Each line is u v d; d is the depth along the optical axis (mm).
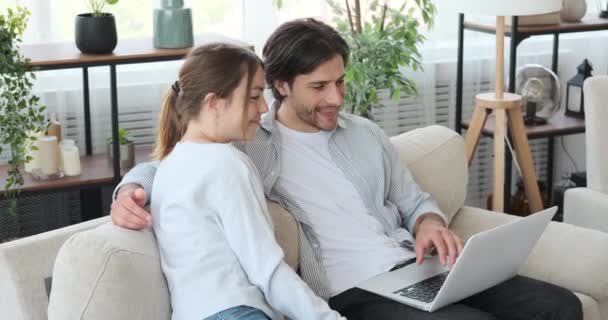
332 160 2271
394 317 1975
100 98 3309
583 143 4176
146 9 3336
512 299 2127
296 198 2199
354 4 3547
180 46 2932
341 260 2172
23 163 3057
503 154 3176
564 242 2393
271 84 2256
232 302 1737
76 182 2930
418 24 3365
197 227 1789
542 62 4016
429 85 3766
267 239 1789
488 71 3896
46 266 1813
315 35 2188
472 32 3803
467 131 3537
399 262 2184
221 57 1875
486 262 1979
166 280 1812
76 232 1896
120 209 1844
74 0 3221
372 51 3299
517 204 3832
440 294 1941
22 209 3316
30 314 1779
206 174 1794
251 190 1807
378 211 2303
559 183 3865
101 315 1671
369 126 2363
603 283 2301
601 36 4094
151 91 3387
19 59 2646
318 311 1763
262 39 3475
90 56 2809
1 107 2680
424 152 2574
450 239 2186
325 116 2219
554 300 2109
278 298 1772
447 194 2568
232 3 3441
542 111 3557
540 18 3504
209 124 1883
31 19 3150
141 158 3230
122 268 1703
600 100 2988
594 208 2857
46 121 3004
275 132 2232
